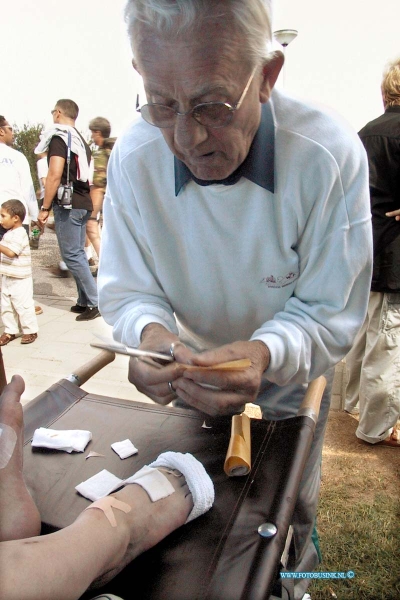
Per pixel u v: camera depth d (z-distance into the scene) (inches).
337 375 124.9
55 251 261.0
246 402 38.5
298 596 52.9
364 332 101.3
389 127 85.7
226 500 35.7
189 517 33.9
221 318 49.1
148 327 43.9
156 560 31.9
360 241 42.1
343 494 83.5
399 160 84.5
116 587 30.7
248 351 39.6
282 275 44.2
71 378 49.0
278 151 38.9
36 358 124.6
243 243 42.6
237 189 39.7
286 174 39.1
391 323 90.7
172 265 46.4
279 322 43.3
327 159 38.7
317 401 44.1
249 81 32.7
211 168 36.2
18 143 244.8
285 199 39.9
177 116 32.9
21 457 33.9
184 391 38.5
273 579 30.4
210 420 44.6
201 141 33.7
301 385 53.7
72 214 153.0
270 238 41.9
